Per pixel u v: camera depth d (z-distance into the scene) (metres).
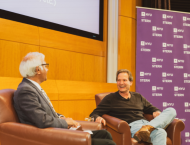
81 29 3.29
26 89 1.42
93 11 3.47
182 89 3.68
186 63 3.74
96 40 3.51
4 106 1.46
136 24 3.90
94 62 3.46
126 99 2.33
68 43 3.08
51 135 1.23
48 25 2.86
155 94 3.58
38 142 1.27
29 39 2.63
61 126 1.42
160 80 3.62
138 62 3.58
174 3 4.54
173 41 3.73
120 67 3.64
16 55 2.51
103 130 1.63
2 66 2.39
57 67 2.94
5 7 2.45
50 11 2.90
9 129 1.37
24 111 1.36
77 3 3.24
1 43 2.39
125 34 3.71
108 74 3.67
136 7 3.68
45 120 1.32
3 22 2.41
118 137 1.84
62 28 3.02
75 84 2.96
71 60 3.12
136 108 2.31
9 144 1.37
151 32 3.67
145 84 3.57
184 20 3.81
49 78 2.84
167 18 3.75
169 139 2.01
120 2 3.71
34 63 1.56
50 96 2.59
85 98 2.96
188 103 3.67
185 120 3.63
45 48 2.80
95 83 3.22
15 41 2.51
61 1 3.04
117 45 3.71
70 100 2.80
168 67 3.66
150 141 1.86
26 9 2.64
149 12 3.70
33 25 2.69
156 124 1.92
